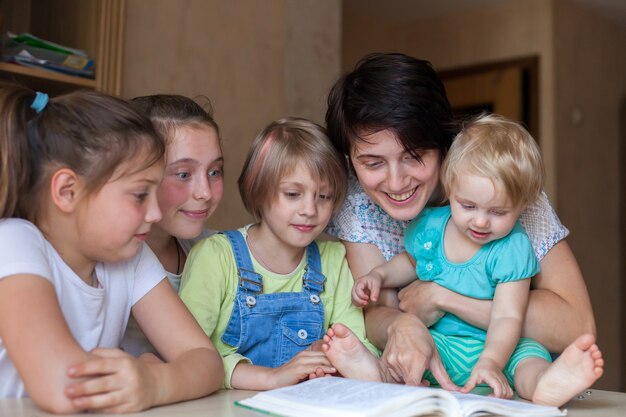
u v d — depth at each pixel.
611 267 4.79
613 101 4.89
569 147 4.43
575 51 4.54
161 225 1.45
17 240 1.00
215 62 2.93
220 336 1.41
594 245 4.61
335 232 1.61
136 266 1.20
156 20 2.73
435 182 1.42
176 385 1.01
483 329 1.41
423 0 4.68
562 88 4.40
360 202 1.58
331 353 1.22
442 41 4.91
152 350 1.40
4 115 1.03
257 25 3.10
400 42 5.16
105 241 1.05
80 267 1.11
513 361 1.27
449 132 1.41
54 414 0.90
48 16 2.66
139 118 1.06
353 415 0.86
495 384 1.14
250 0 3.07
